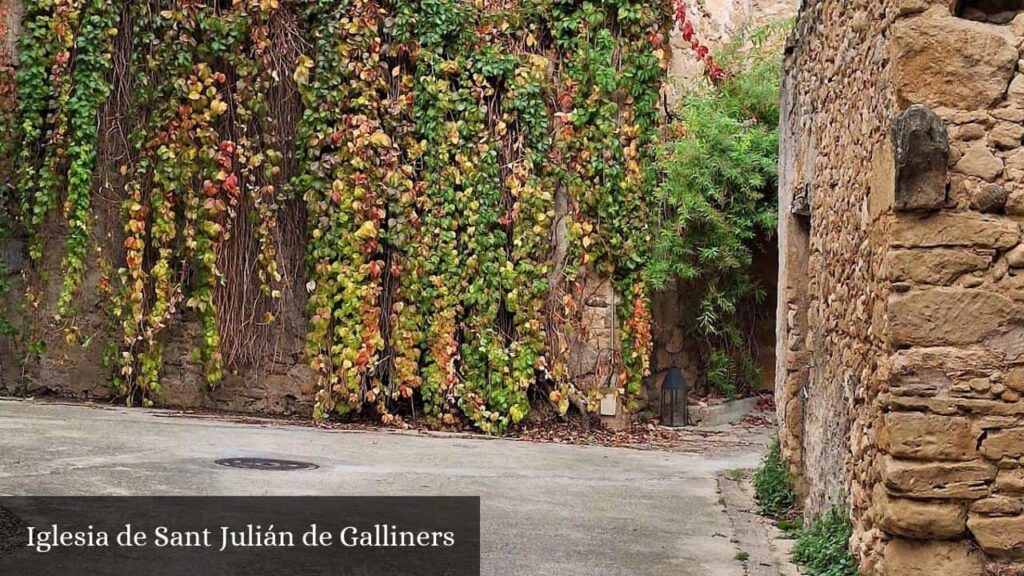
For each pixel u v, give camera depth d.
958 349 4.05
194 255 10.94
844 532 5.26
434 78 10.79
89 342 11.13
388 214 10.84
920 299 4.07
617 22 10.93
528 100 10.79
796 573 5.35
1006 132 4.07
